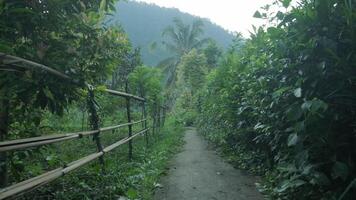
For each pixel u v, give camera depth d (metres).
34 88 2.93
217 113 10.46
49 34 3.04
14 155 3.43
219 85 9.87
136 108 11.45
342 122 3.33
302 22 3.39
